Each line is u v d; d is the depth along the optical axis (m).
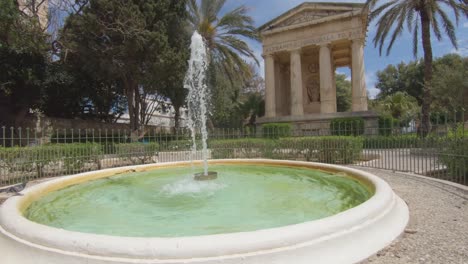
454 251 2.67
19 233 2.61
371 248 2.62
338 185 5.68
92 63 16.92
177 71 17.83
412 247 2.76
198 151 13.65
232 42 21.42
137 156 11.96
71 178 6.07
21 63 16.11
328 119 22.67
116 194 5.36
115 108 25.84
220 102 22.84
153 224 3.51
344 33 23.53
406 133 10.10
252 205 4.32
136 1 16.58
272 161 8.75
